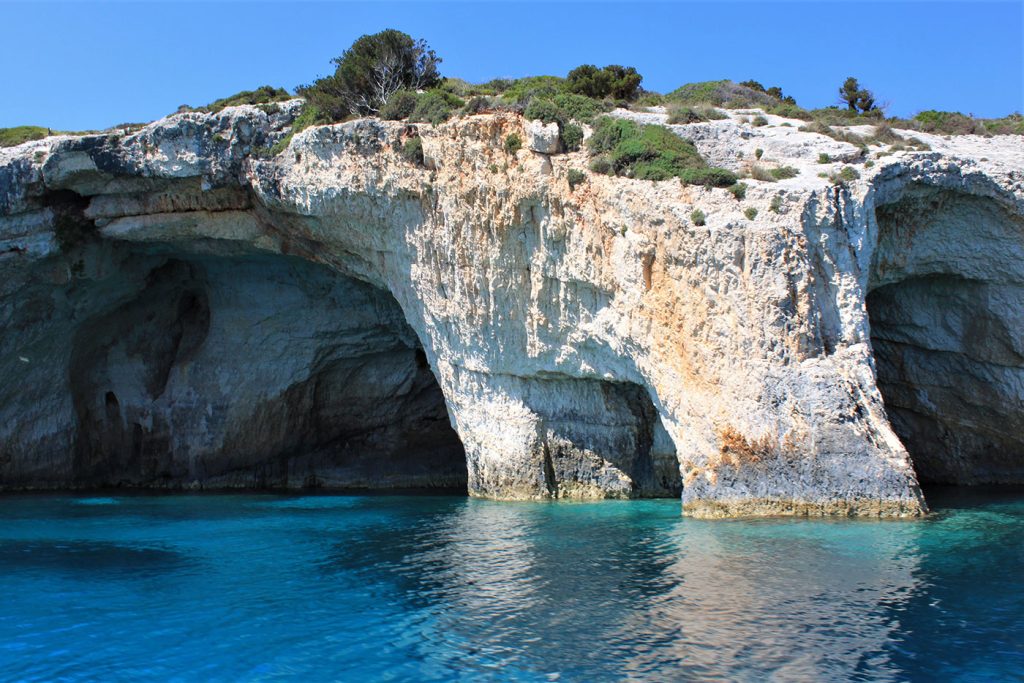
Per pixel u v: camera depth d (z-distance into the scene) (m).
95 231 34.56
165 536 22.95
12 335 35.78
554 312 27.38
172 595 15.86
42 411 37.94
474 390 30.05
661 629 12.84
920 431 31.78
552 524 22.30
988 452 30.88
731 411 21.89
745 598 14.14
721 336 22.38
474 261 28.66
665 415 23.98
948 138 28.38
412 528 23.08
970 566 15.90
